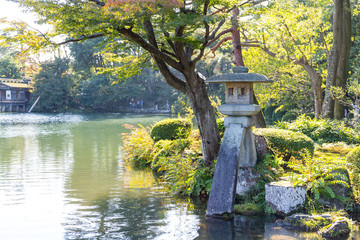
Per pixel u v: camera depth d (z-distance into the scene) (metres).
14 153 16.09
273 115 29.16
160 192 9.10
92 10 7.40
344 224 6.05
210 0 8.16
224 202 7.07
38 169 12.30
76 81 61.72
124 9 6.59
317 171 7.23
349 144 13.58
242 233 6.08
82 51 61.47
